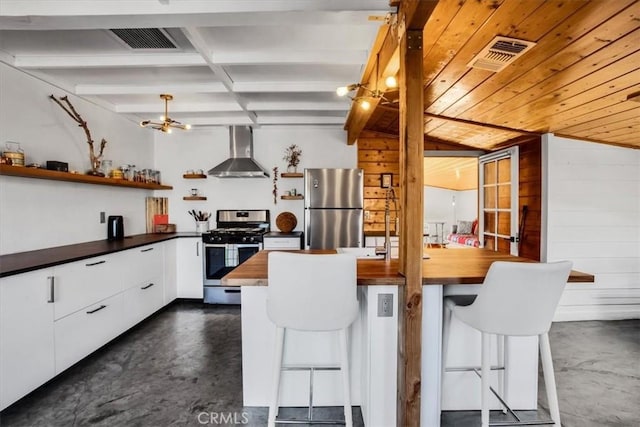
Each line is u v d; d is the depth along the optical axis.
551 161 3.52
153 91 3.16
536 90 2.51
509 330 1.54
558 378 2.37
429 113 3.36
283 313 1.61
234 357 2.70
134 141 4.24
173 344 2.96
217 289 4.16
